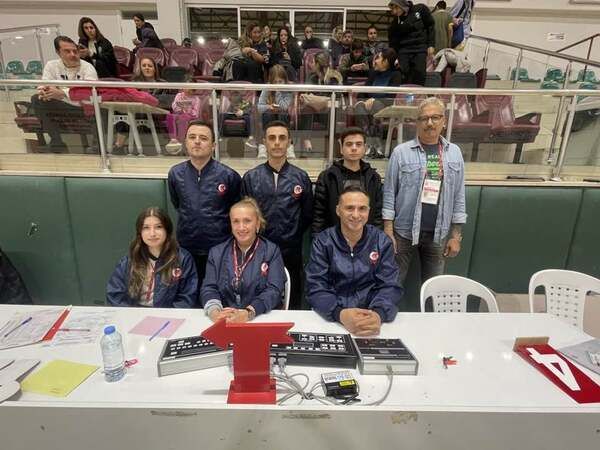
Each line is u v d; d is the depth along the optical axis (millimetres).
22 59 5020
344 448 916
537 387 1087
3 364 1138
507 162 2715
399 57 3588
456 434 904
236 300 1696
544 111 2592
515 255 2750
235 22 7102
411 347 1284
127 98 2479
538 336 1352
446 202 2111
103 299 2791
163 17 6625
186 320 1446
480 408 894
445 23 4410
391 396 1041
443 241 2221
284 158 2150
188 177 2105
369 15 7141
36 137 2596
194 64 5098
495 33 6734
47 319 1434
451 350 1271
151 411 886
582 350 1261
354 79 3900
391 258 1618
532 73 4805
